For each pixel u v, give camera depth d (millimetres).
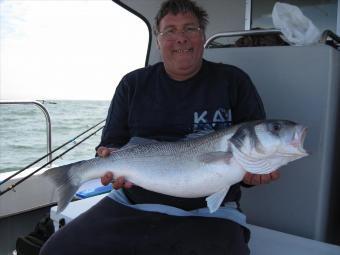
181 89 2334
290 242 2281
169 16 2277
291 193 2527
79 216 2324
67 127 20625
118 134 2525
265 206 2635
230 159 1873
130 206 2299
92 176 2207
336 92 2527
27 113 16266
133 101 2441
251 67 2699
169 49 2279
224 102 2268
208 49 2912
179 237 1960
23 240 2830
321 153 2422
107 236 2076
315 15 4047
